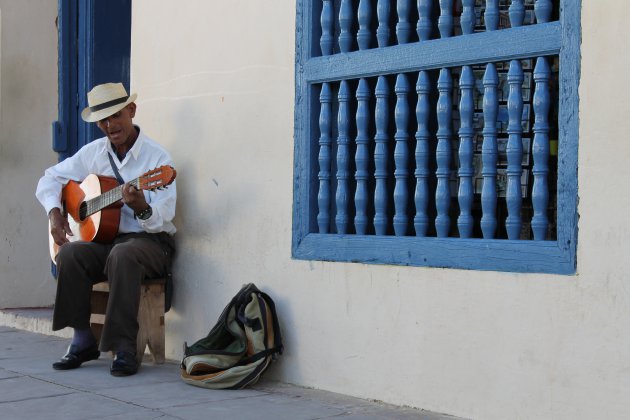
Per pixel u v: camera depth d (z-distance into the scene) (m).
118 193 5.32
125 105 5.50
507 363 4.06
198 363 4.90
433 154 4.70
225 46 5.53
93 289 5.85
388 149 4.75
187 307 5.74
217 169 5.56
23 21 7.64
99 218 5.44
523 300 4.00
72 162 5.82
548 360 3.92
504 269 4.09
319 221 4.95
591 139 3.79
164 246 5.67
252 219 5.32
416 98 4.73
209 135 5.62
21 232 7.69
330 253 4.84
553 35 3.93
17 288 7.67
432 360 4.36
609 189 3.73
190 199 5.74
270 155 5.22
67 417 4.21
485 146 4.23
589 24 3.80
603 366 3.74
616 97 3.71
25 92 7.68
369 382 4.63
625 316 3.67
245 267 5.35
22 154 7.68
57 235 5.60
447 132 4.40
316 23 5.00
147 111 6.12
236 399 4.62
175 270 5.83
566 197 3.87
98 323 5.84
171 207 5.47
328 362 4.84
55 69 7.82
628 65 3.68
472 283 4.20
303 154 5.01
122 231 5.62
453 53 4.31
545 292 3.93
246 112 5.38
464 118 4.33
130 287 5.22
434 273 4.36
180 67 5.86
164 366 5.56
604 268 3.74
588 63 3.80
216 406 4.45
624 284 3.68
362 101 4.76
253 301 4.95
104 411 4.33
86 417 4.21
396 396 4.51
